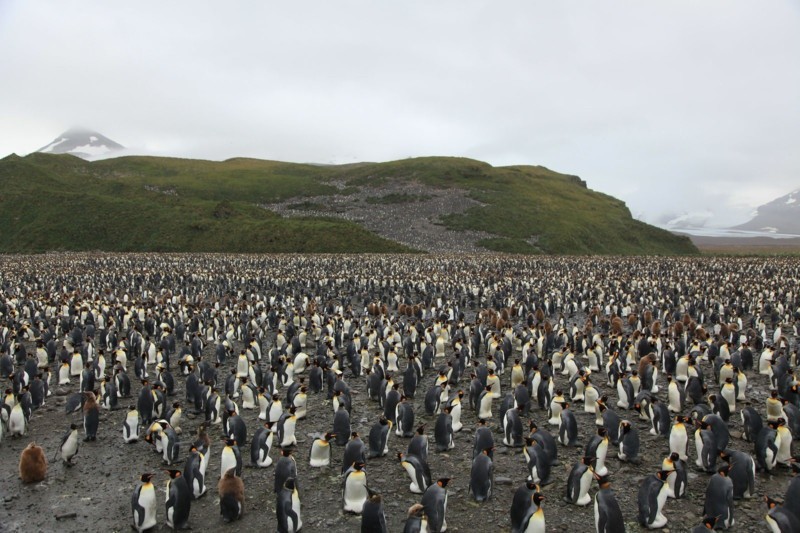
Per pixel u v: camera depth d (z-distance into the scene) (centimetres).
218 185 16150
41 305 4075
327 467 1554
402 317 4156
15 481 1520
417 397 2175
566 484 1422
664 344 2550
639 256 10862
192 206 12244
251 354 2644
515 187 16162
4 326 3105
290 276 6262
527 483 1163
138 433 1795
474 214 13300
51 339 2948
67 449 1600
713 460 1417
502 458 1591
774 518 1076
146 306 3934
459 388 2273
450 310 4022
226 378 2381
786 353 2592
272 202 14888
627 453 1531
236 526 1276
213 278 6203
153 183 15838
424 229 12425
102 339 3028
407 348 2684
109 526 1299
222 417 1839
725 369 2086
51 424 1953
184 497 1262
